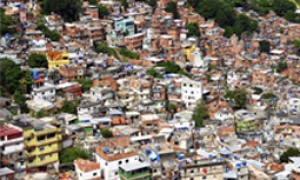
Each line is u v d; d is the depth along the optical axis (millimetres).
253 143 198000
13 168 149750
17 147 151625
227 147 185875
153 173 158625
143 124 197000
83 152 167125
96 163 155125
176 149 181125
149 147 170000
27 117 178000
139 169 154000
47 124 168125
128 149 162500
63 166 161000
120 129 189875
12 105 194875
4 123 163375
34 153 158125
